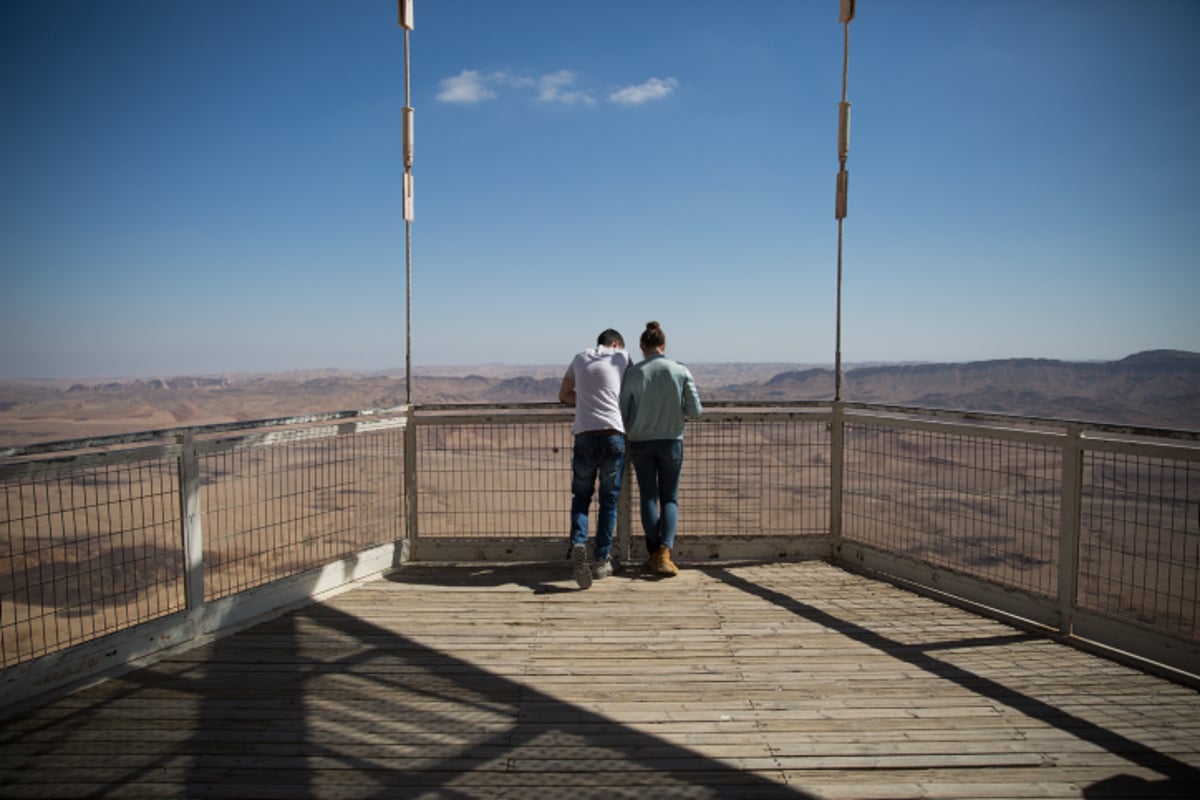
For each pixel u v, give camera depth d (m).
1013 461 4.03
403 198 5.21
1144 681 3.31
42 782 2.48
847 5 5.02
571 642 3.81
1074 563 3.76
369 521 4.98
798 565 5.27
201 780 2.51
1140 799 2.39
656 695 3.19
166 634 3.62
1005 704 3.10
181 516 3.67
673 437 4.96
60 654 3.14
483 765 2.61
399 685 3.28
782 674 3.41
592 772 2.57
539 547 5.34
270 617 4.14
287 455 4.29
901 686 3.28
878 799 2.40
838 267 5.21
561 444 5.32
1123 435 3.48
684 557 5.38
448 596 4.58
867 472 5.12
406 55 5.14
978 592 4.29
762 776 2.54
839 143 5.12
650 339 5.07
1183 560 3.20
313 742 2.77
